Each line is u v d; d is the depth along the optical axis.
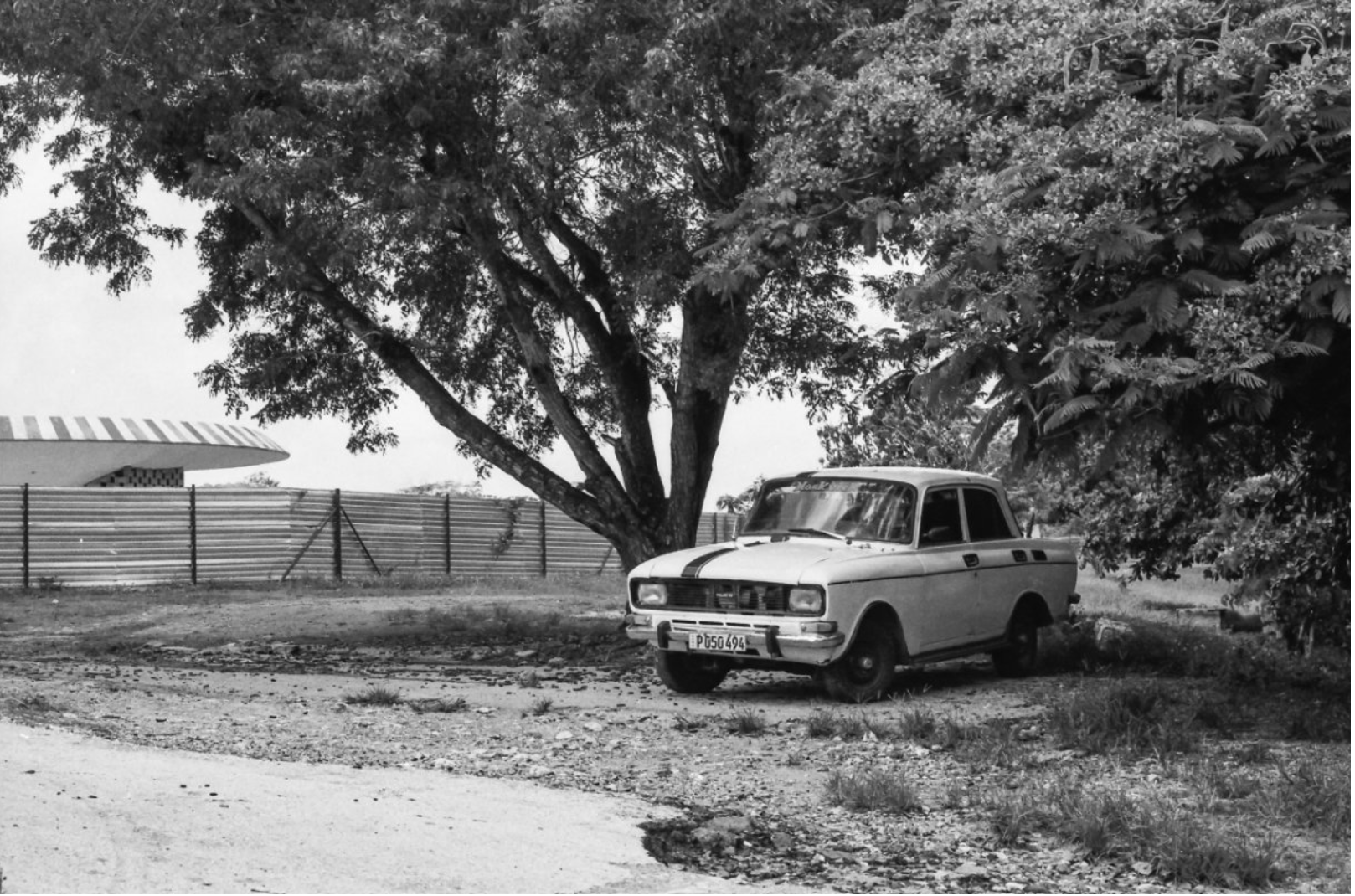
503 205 15.93
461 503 38.78
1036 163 9.12
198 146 16.36
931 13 12.36
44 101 16.22
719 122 15.52
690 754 9.17
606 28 14.75
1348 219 8.10
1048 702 11.39
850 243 13.75
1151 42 9.29
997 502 13.76
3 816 5.62
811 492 13.15
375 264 17.72
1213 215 8.63
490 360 19.64
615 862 5.82
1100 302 8.89
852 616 11.55
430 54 13.97
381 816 6.25
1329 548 14.47
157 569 32.25
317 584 31.33
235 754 8.34
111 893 4.81
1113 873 6.27
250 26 15.38
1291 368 8.44
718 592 11.92
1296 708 11.00
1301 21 8.83
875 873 6.13
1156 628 17.50
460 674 14.35
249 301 19.22
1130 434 8.53
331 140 15.36
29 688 11.23
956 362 8.98
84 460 36.28
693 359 16.80
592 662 15.60
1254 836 6.89
